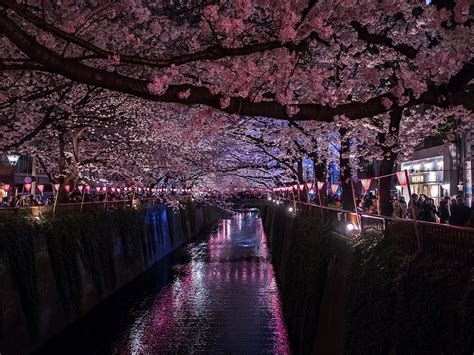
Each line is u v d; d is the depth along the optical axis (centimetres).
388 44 938
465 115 1176
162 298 2422
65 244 1903
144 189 3641
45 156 2797
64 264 1883
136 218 3041
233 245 4525
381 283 868
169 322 2006
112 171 2861
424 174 2938
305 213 2091
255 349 1678
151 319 2056
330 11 881
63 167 2408
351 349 992
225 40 673
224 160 3441
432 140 2786
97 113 2228
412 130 1661
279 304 2250
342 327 1178
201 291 2562
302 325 1630
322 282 1502
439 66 772
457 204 1402
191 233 5334
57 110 1923
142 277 2978
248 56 949
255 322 1983
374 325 867
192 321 2011
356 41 1282
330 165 2711
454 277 657
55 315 1788
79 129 2294
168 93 645
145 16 947
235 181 4525
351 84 1237
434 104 778
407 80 733
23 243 1558
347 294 1126
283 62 846
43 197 3419
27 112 1777
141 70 1544
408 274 769
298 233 1984
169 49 1518
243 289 2584
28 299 1545
